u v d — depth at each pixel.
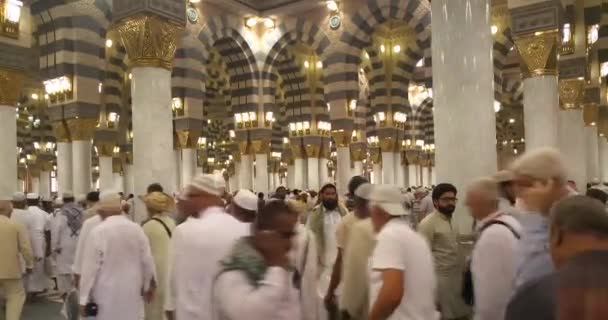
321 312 4.51
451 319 3.96
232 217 3.53
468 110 5.95
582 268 0.93
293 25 20.34
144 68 9.20
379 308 2.64
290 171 32.47
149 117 9.16
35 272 8.67
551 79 9.84
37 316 7.64
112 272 4.23
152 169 9.12
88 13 15.39
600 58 14.98
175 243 3.43
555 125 9.84
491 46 6.16
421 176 34.00
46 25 15.47
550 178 2.32
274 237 2.26
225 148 43.47
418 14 17.78
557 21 9.55
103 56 16.00
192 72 18.50
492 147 5.99
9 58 9.27
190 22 18.47
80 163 15.30
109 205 4.38
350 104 19.48
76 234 8.26
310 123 22.34
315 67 22.33
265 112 20.91
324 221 5.09
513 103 31.89
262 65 20.91
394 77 22.05
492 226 2.86
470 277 3.36
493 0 16.81
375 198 3.02
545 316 1.58
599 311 0.87
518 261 2.46
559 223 1.47
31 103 28.36
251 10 20.22
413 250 2.73
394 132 21.97
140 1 8.97
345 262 3.89
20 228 6.33
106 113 19.53
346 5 19.27
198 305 3.25
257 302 2.09
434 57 6.22
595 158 15.12
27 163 33.97
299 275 4.03
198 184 3.54
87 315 4.16
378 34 21.64
